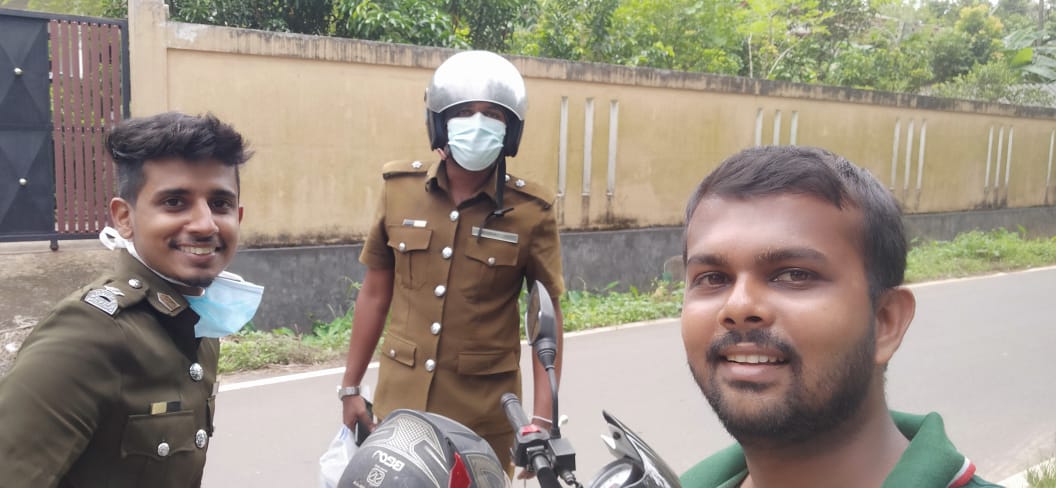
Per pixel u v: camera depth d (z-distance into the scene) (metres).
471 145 2.52
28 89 6.30
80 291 1.65
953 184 13.05
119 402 1.59
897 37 20.20
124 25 6.48
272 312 6.78
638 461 1.03
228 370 5.58
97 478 1.60
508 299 2.69
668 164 9.23
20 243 6.89
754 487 1.09
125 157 1.72
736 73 13.21
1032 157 14.41
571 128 8.47
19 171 6.36
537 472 1.14
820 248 0.96
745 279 0.98
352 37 9.10
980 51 20.69
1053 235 14.92
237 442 4.34
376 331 2.87
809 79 14.62
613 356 6.23
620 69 8.68
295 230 6.95
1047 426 4.78
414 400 2.62
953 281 10.37
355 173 7.15
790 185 0.99
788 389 0.95
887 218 1.02
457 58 2.66
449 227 2.65
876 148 11.64
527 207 2.69
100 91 6.52
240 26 9.02
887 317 1.03
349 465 1.22
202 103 6.52
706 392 1.04
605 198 8.80
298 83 6.85
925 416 1.16
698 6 12.24
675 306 8.02
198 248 1.75
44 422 1.48
